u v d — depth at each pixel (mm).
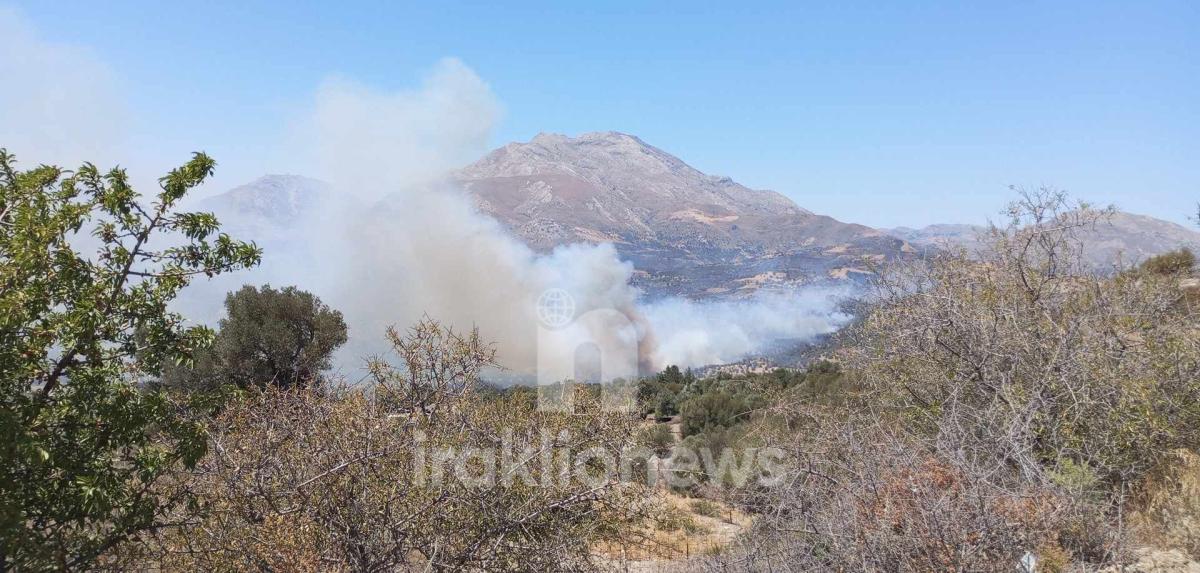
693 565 6375
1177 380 6711
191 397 5691
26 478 4820
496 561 5871
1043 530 4570
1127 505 5992
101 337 5055
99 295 4969
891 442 5465
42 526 4930
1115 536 4691
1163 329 7367
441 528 5668
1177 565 4906
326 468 5430
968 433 5777
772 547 5645
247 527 5469
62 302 5094
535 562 5867
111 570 5234
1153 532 5457
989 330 7500
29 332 4746
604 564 6680
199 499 5738
